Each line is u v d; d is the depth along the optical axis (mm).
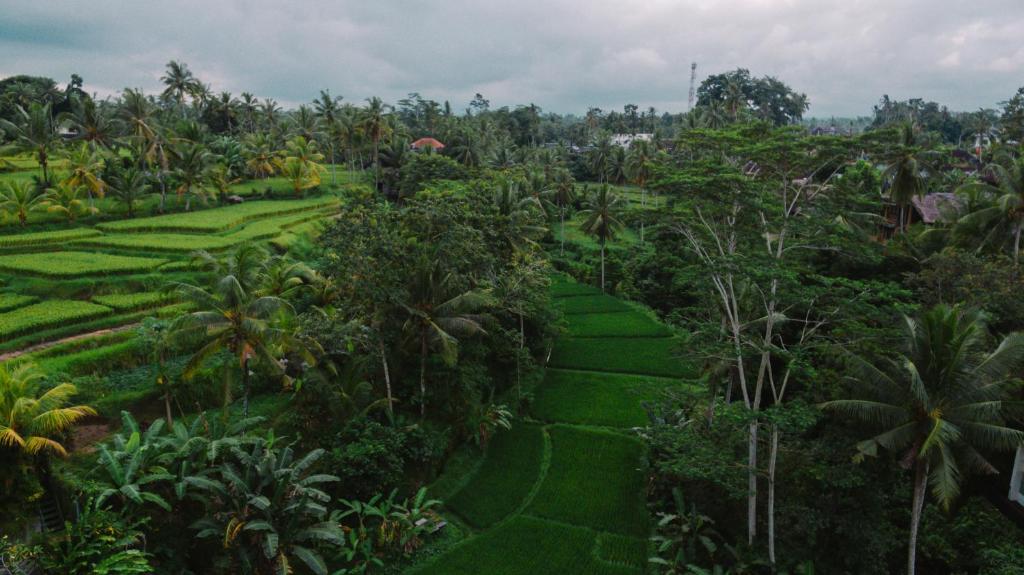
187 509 23938
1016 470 24203
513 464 33219
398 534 26297
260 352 27375
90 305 37688
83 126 66812
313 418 30219
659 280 66188
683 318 30594
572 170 131875
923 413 21000
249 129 121500
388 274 31453
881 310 24766
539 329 45375
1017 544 23297
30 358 30281
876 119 182500
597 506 29562
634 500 30125
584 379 43688
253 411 31219
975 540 24891
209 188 74438
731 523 27016
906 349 21922
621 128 172000
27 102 102438
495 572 25188
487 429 34312
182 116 113688
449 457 33000
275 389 33594
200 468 24078
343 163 117188
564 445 34969
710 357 26203
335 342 30391
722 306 29344
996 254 39406
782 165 26250
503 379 41812
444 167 76750
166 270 44281
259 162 88375
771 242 28844
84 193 67562
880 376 21625
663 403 31547
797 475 25359
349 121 91938
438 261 32594
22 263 43688
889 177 55156
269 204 74875
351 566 25266
